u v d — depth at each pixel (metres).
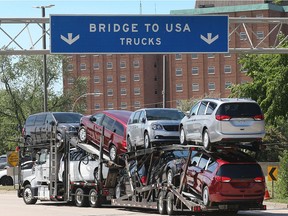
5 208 47.16
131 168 43.44
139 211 43.50
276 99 62.06
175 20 42.62
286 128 81.19
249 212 41.69
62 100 125.19
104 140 46.00
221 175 35.41
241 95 68.44
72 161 49.16
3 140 122.94
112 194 46.22
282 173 51.84
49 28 41.66
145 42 42.38
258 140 35.50
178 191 37.97
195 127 37.31
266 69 65.31
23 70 121.75
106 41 42.09
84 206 48.47
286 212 41.56
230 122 35.00
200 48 42.88
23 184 53.12
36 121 53.44
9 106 121.69
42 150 52.38
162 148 39.69
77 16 41.88
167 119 41.28
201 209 35.94
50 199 50.25
